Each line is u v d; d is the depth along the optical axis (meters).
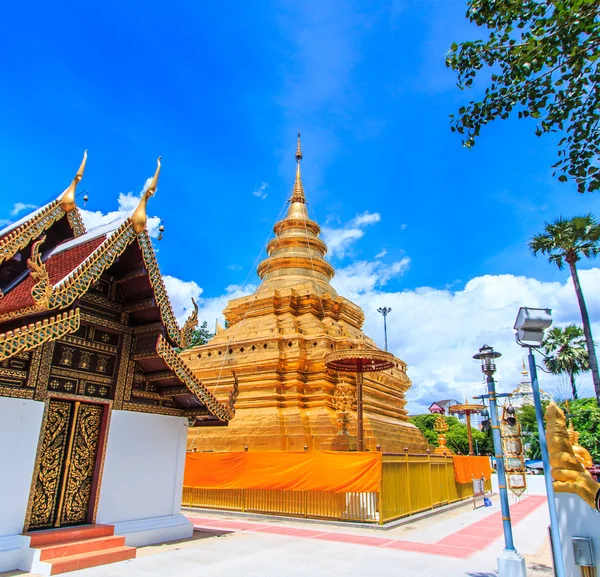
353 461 17.20
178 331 13.19
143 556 11.45
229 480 19.39
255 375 26.69
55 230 14.62
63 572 9.73
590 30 8.48
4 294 12.53
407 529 16.73
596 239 35.62
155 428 13.70
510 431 15.38
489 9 9.48
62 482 11.31
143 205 12.29
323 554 12.39
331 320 30.55
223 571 10.42
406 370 35.66
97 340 12.52
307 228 38.25
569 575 7.96
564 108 9.55
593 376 33.19
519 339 9.09
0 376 10.28
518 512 23.58
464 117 10.61
